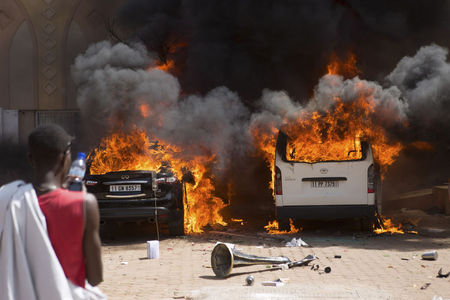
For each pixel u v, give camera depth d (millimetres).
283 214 9297
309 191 9242
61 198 2137
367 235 9211
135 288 5492
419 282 5609
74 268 2123
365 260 6984
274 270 6336
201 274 6223
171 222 9266
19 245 2061
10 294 2035
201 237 9273
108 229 9812
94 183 8875
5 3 23297
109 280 5938
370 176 9164
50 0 23250
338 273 6121
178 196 9219
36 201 2115
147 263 7035
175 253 7785
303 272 6199
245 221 11305
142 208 8836
